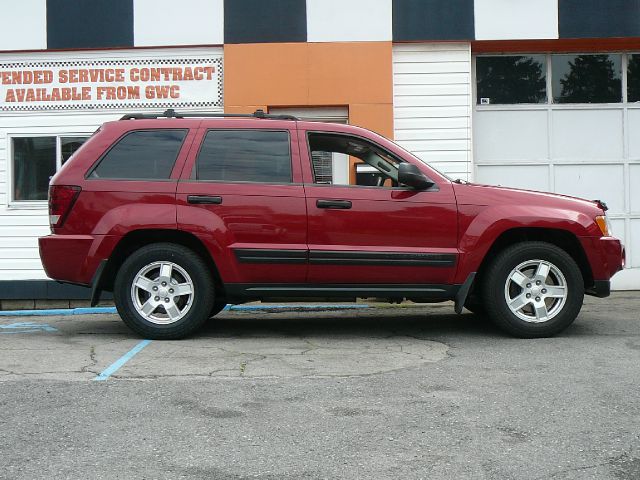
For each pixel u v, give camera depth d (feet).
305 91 34.86
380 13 34.86
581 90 36.91
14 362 19.44
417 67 35.35
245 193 22.34
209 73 35.29
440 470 11.80
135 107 35.40
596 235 22.79
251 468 11.92
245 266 22.26
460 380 17.37
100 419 14.40
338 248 22.26
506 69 36.91
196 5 35.06
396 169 23.26
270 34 34.94
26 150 35.83
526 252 22.45
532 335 22.74
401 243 22.41
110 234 22.12
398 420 14.30
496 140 36.91
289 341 22.67
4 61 35.53
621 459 12.26
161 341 22.56
